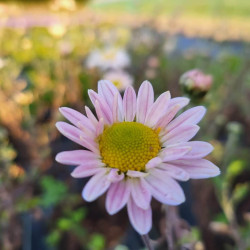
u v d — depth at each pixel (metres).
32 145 0.28
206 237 0.24
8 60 0.32
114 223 0.26
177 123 0.10
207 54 0.38
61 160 0.08
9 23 0.45
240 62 0.32
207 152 0.09
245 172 0.28
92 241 0.22
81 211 0.23
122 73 0.30
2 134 0.23
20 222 0.24
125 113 0.10
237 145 0.29
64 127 0.09
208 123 0.28
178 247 0.13
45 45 0.35
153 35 0.40
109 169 0.09
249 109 0.32
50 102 0.32
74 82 0.32
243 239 0.19
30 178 0.25
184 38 0.47
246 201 0.26
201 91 0.15
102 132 0.09
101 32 0.44
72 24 0.40
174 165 0.09
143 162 0.09
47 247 0.24
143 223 0.08
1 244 0.21
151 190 0.08
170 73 0.39
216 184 0.19
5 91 0.31
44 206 0.25
